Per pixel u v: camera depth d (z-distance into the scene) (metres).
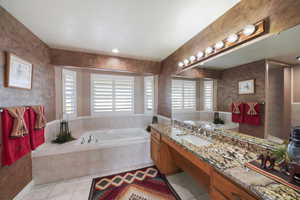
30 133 1.78
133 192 1.79
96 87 3.51
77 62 2.69
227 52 1.50
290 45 0.96
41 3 1.34
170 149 2.21
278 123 1.06
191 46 2.12
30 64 1.89
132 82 3.84
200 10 1.45
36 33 1.97
